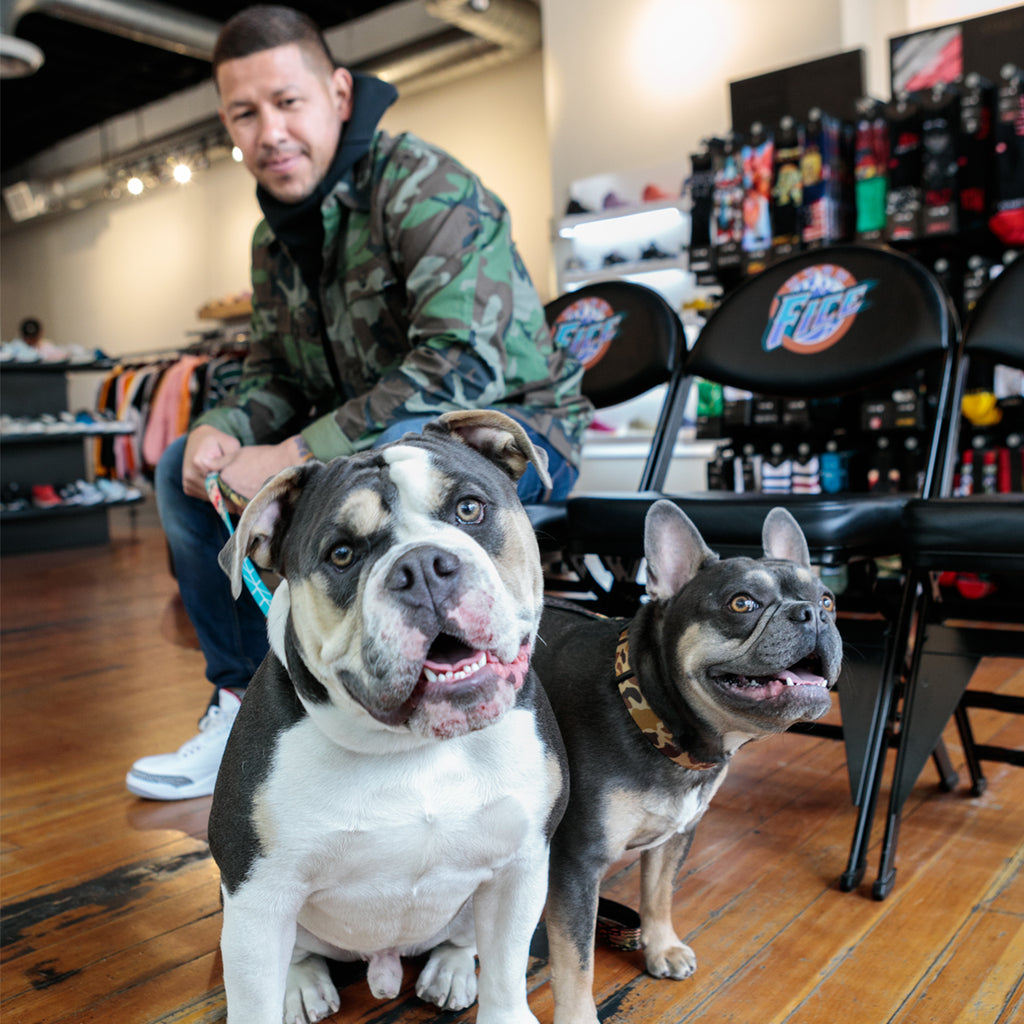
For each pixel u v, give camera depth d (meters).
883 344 2.02
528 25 7.26
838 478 3.41
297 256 2.10
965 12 4.98
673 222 5.55
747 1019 1.22
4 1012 1.30
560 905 1.19
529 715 1.04
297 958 1.29
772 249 3.64
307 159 1.95
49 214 12.71
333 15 9.27
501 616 0.87
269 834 0.97
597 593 2.07
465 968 1.28
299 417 2.29
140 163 10.59
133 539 7.65
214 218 10.95
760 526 1.62
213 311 9.52
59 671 3.32
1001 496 1.67
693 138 5.74
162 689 3.02
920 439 3.32
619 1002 1.27
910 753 1.66
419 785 0.98
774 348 2.18
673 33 5.75
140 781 2.06
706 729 1.22
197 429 1.99
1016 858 1.64
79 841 1.88
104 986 1.36
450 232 1.91
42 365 7.29
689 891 1.57
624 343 2.39
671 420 2.29
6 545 6.84
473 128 8.46
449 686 0.85
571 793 1.22
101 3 7.71
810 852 1.70
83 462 7.54
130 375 8.38
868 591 2.25
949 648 1.71
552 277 6.06
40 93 11.09
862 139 3.49
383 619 0.83
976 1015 1.21
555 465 2.02
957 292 3.46
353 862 0.99
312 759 0.96
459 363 1.87
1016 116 3.19
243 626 2.12
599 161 6.16
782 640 1.12
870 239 3.48
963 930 1.41
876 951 1.37
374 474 0.95
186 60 10.22
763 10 5.38
